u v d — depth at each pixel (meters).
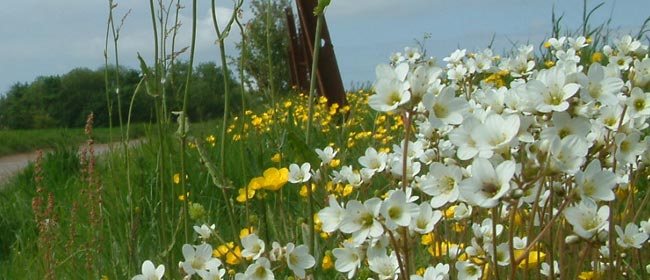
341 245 0.88
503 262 0.71
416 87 0.60
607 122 0.69
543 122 0.60
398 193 0.60
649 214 0.97
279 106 2.40
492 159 0.56
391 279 0.67
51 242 1.30
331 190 0.92
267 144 1.78
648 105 0.68
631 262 0.87
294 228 1.03
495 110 0.67
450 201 0.59
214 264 0.77
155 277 0.79
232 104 2.88
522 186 0.54
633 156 0.66
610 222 0.70
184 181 0.84
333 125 2.17
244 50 0.82
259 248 0.75
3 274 1.38
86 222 1.55
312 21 2.57
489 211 0.83
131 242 1.12
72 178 2.26
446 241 0.79
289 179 0.82
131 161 1.83
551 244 0.69
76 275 1.23
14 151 5.11
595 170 0.56
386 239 0.64
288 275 0.93
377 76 0.61
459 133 0.58
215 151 1.83
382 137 1.75
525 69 1.01
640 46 1.03
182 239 1.19
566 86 0.58
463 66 1.15
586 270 0.82
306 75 3.02
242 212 1.37
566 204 0.57
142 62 0.87
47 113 8.95
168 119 1.08
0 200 2.07
